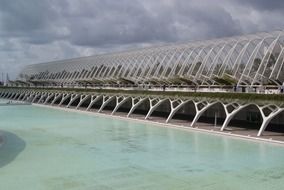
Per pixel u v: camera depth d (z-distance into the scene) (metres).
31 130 57.59
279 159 34.12
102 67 109.75
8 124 66.19
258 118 55.56
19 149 40.75
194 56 76.81
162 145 42.50
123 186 26.16
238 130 50.84
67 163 33.53
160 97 68.62
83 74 119.50
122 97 82.25
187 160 34.38
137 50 98.19
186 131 53.75
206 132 51.44
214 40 72.56
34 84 154.38
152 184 26.59
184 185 26.28
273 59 55.22
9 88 157.00
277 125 52.56
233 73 63.09
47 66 155.75
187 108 70.62
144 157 36.03
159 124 62.09
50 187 26.08
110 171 30.50
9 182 27.31
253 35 62.69
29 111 95.69
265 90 52.41
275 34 57.62
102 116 80.75
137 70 93.12
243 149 39.00
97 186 26.20
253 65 58.88
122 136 50.16
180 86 74.00
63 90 111.00
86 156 36.75
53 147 41.97
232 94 51.94
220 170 30.41
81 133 53.69
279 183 26.47
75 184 26.73
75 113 89.50
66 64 137.75
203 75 69.81
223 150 38.62
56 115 84.06
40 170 30.89
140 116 75.31
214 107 64.06
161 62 85.81
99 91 91.56
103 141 46.09
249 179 27.59
